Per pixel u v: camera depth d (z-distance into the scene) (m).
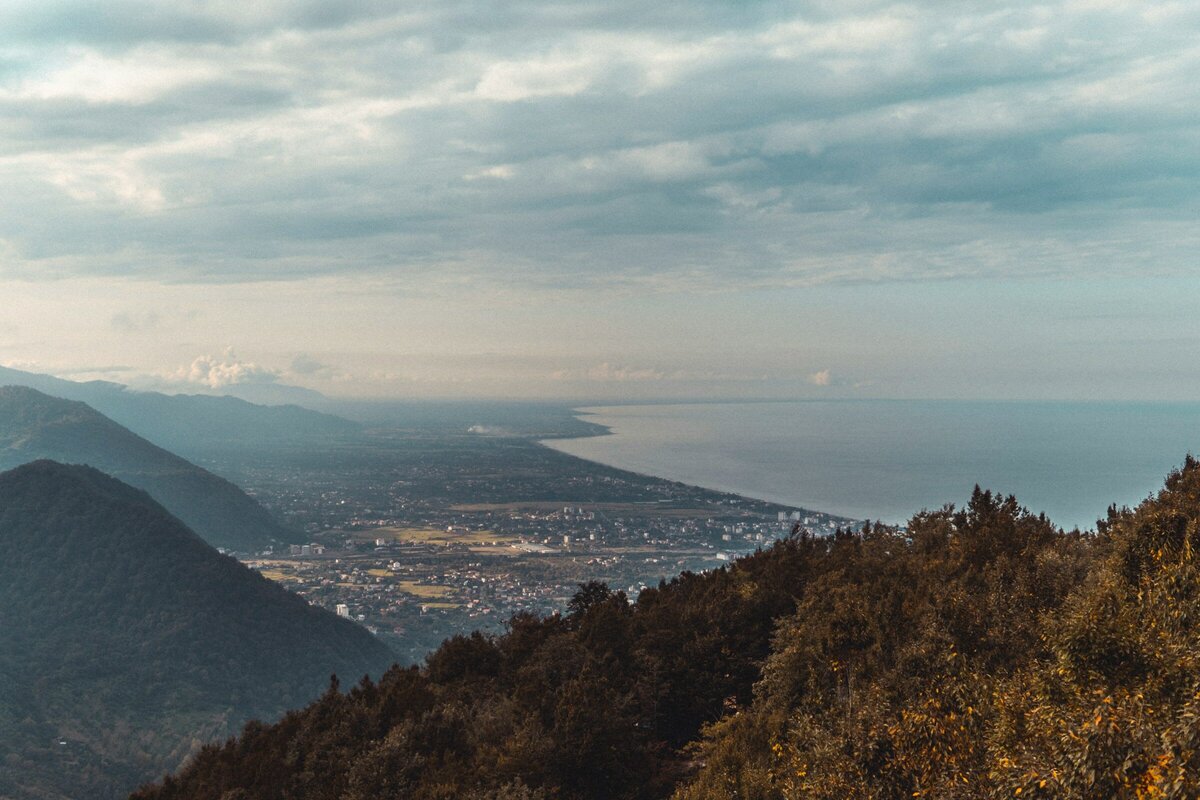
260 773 43.12
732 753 33.75
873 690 26.11
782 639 43.41
